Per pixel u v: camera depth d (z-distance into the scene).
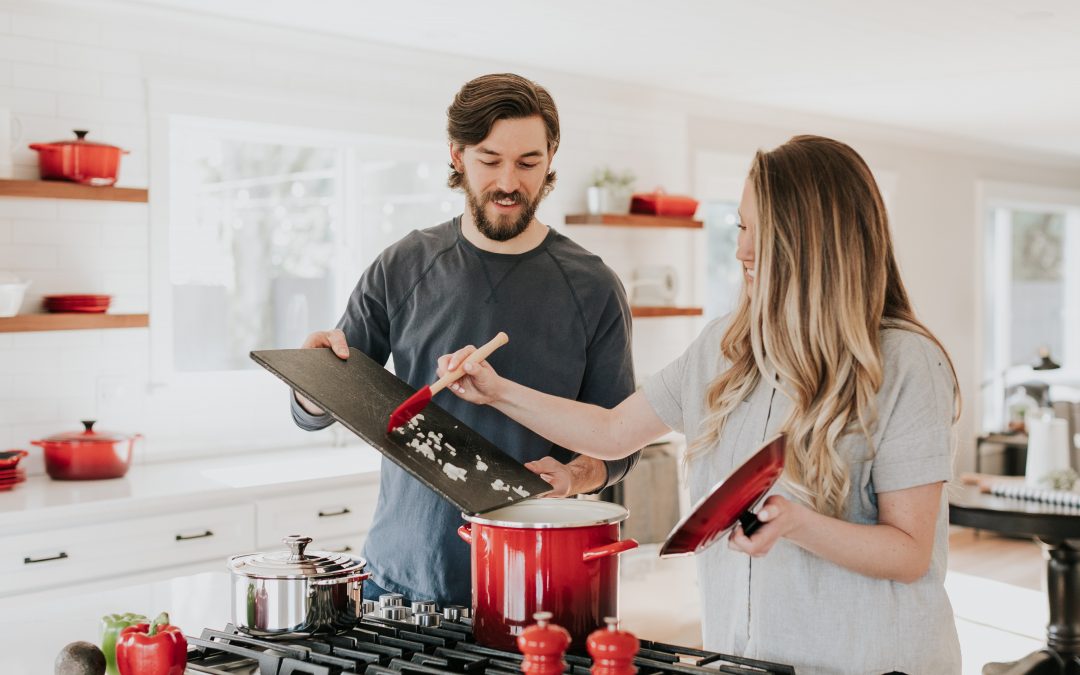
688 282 5.89
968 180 8.01
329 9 3.90
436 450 1.67
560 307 2.12
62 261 3.80
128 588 2.04
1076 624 4.05
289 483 3.75
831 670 1.54
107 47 3.86
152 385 4.05
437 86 4.77
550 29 4.22
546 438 1.90
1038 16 4.09
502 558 1.48
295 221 4.58
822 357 1.54
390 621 1.62
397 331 2.17
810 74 5.18
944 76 5.26
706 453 1.71
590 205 5.22
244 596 1.55
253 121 4.21
